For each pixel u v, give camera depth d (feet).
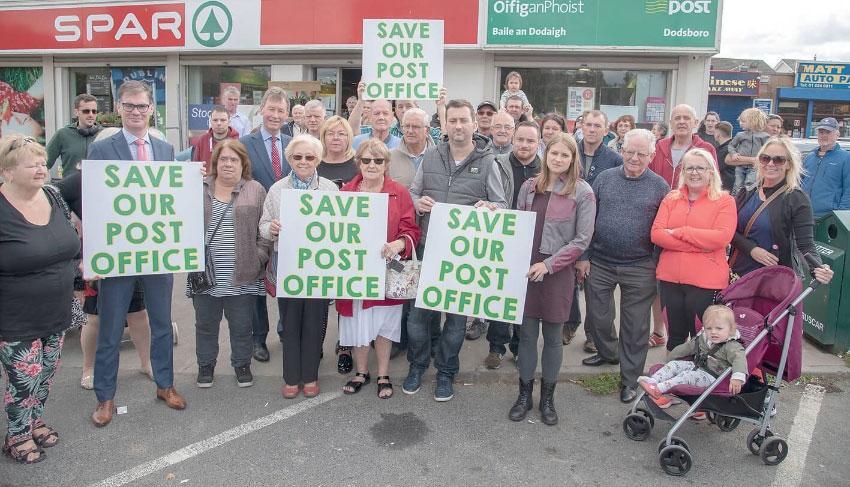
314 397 15.37
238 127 24.94
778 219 14.58
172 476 11.75
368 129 23.11
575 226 13.80
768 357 13.38
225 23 35.78
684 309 14.60
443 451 12.84
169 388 14.62
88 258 13.15
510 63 33.83
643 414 13.41
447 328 15.08
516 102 21.53
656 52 31.76
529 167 16.08
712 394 12.43
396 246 14.58
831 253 18.08
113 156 13.76
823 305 18.19
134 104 13.58
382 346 15.53
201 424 13.85
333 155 17.07
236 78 38.17
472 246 14.21
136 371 16.70
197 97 38.93
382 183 15.15
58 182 14.05
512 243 13.93
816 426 14.19
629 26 31.42
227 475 11.81
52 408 14.49
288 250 14.42
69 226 12.57
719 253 14.15
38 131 41.81
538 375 16.76
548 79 34.22
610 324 16.11
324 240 14.49
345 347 17.11
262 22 35.27
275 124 18.19
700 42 31.19
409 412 14.64
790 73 92.48
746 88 85.05
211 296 15.08
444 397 15.21
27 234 11.64
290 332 15.03
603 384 16.02
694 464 12.50
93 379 14.62
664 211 14.47
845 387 16.39
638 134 14.55
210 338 15.47
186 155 20.26
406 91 19.24
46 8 38.63
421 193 15.66
